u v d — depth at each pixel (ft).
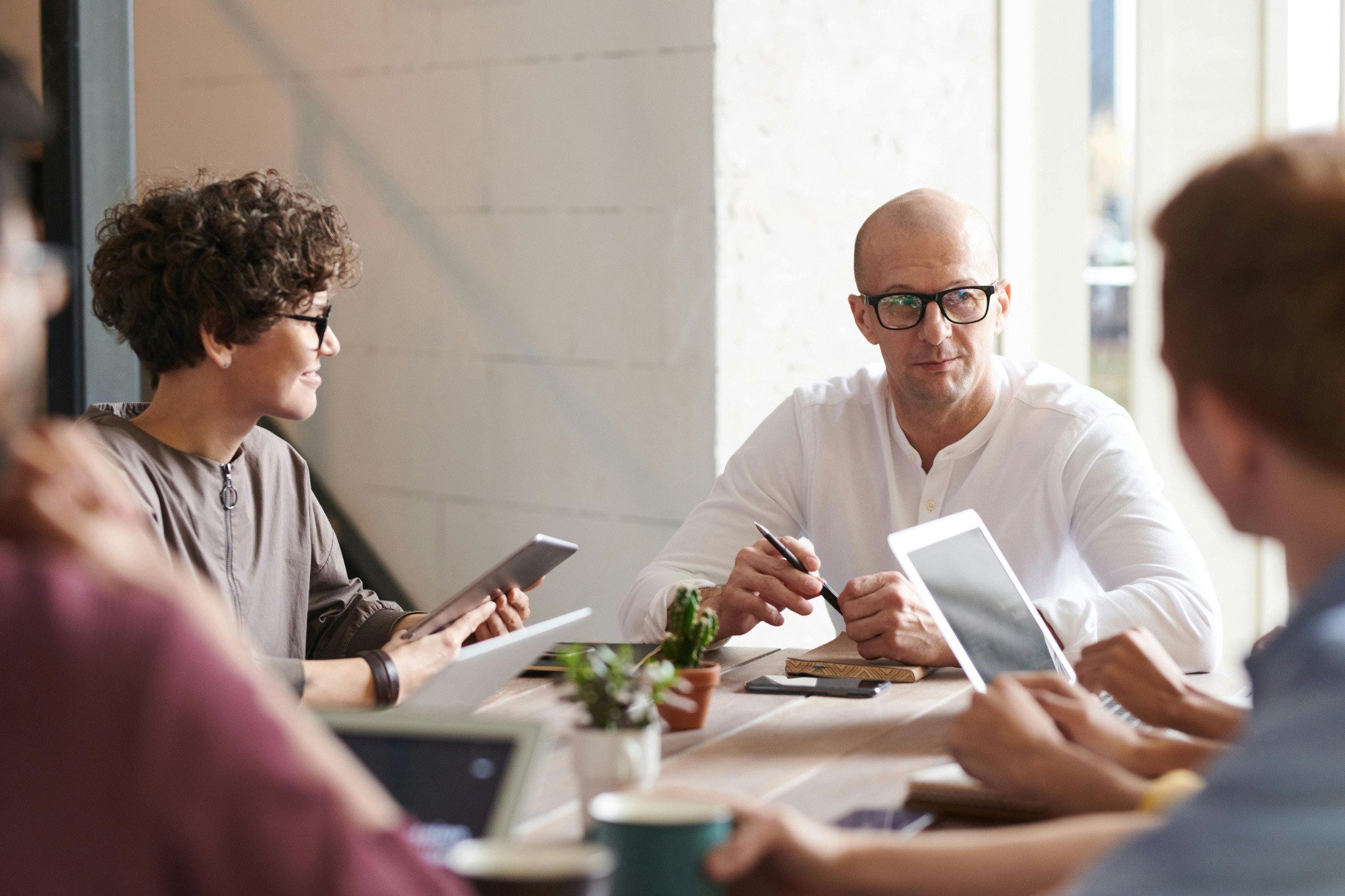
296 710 2.46
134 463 5.68
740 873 2.84
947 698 5.31
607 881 2.57
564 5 9.92
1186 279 2.65
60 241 9.01
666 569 7.27
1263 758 2.24
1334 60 11.19
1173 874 2.24
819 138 10.09
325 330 6.06
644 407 9.80
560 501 10.33
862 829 3.67
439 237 10.82
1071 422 7.29
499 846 2.63
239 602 5.99
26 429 2.57
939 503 7.47
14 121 2.43
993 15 11.83
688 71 9.35
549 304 10.28
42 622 2.08
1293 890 2.14
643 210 9.70
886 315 7.14
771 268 9.76
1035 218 12.35
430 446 11.04
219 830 2.08
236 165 10.89
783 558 6.19
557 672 5.85
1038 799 3.65
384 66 10.87
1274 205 2.53
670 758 4.46
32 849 2.01
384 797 3.24
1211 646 6.12
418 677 5.47
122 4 9.28
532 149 10.23
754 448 7.94
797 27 9.85
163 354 5.83
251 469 6.23
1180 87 11.73
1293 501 2.59
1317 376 2.46
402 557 11.25
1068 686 4.02
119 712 2.05
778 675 5.75
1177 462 12.02
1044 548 7.30
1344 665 2.26
